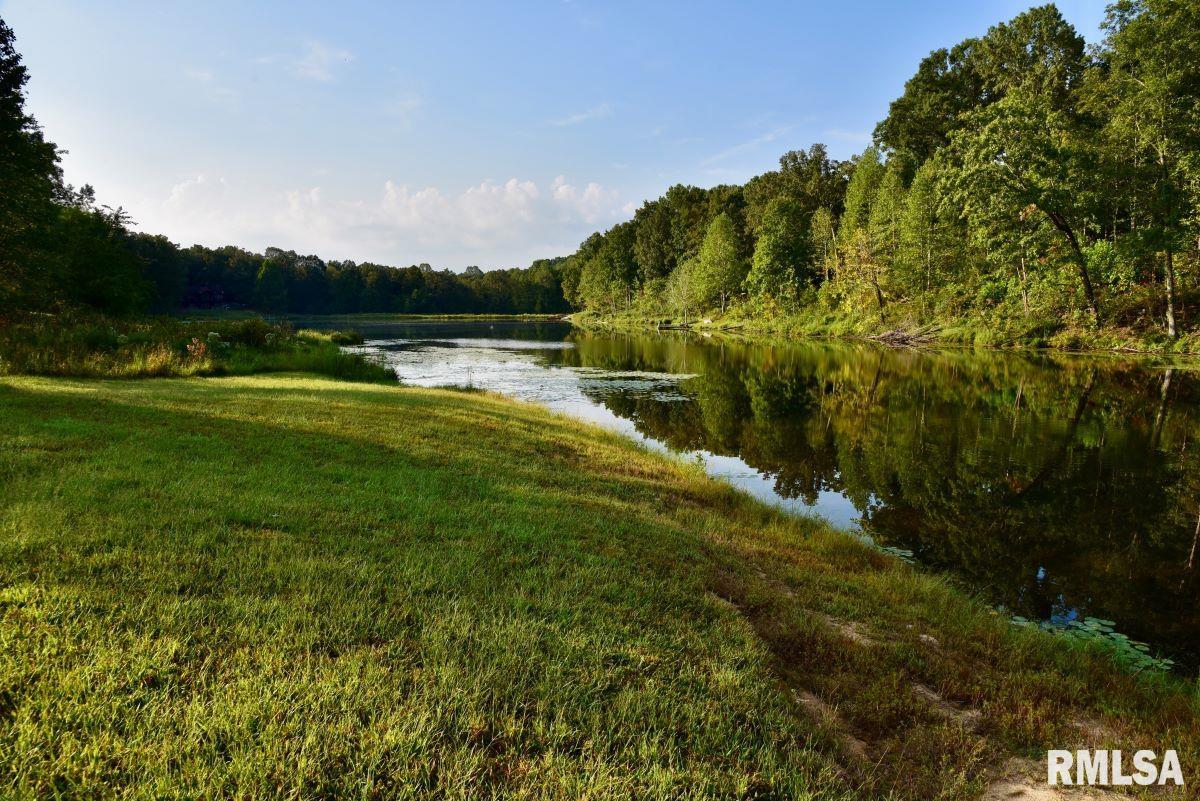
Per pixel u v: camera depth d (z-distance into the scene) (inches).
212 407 409.7
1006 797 122.6
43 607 127.7
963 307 1745.8
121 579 144.9
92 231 1971.0
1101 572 298.4
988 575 294.7
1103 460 500.7
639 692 130.6
